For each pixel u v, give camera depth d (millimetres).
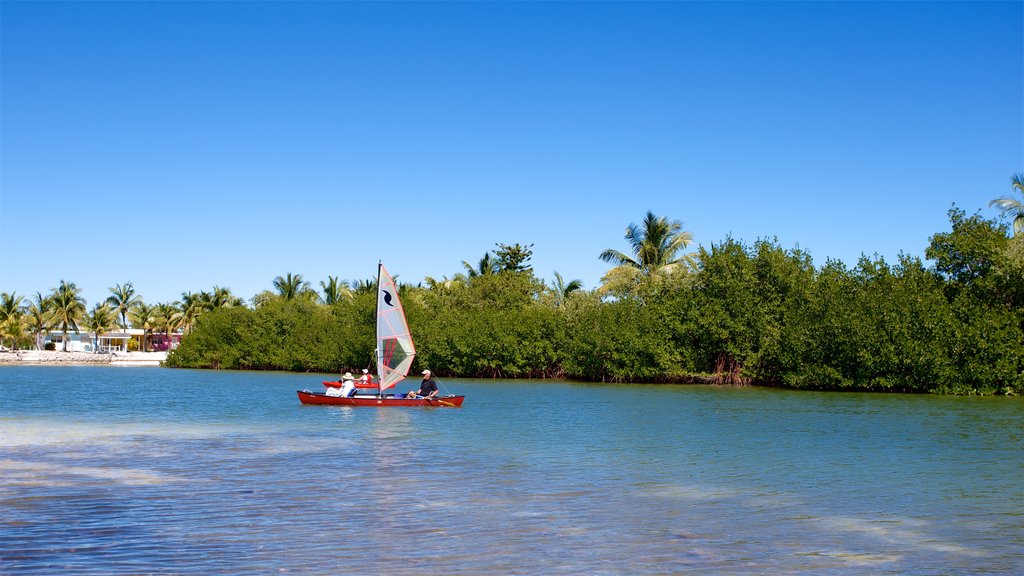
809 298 55625
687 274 63906
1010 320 47531
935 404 39938
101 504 14562
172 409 37156
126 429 27891
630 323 62719
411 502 14930
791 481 17453
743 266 58250
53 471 18250
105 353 129750
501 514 13930
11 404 40688
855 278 54625
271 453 21609
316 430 27703
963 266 51281
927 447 23125
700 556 11367
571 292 82188
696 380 61312
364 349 78688
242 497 15297
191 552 11352
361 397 37781
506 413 34500
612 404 40000
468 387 56906
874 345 49250
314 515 13750
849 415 33562
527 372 70125
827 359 52594
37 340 139750
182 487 16328
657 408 37375
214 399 44719
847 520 13695
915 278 51719
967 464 19922
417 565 10812
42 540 11961
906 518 13867
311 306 94000
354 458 20688
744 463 19953
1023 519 13836
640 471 18719
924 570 10820
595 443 23984
